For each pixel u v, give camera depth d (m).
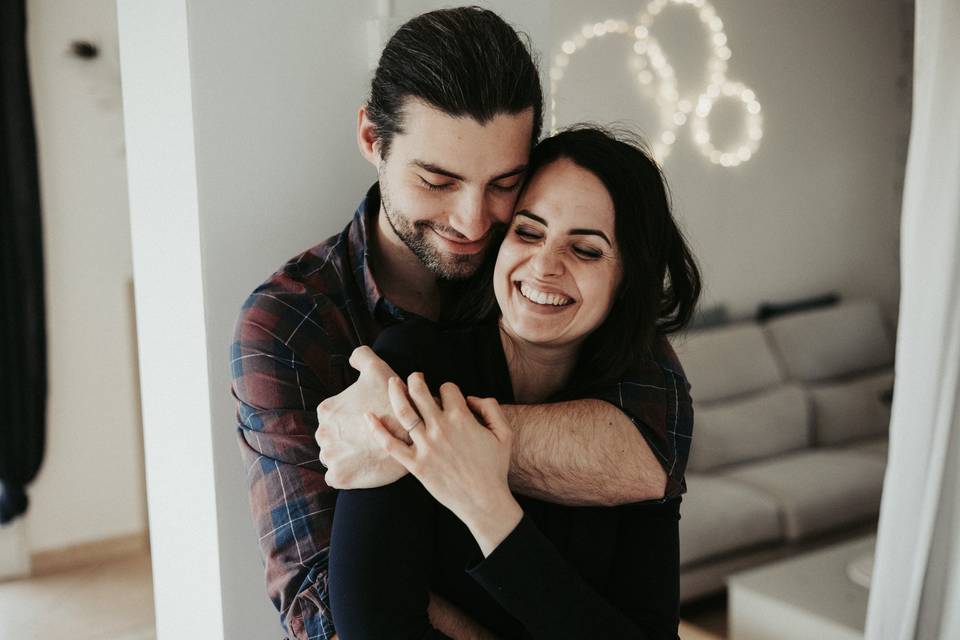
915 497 1.96
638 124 3.97
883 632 2.02
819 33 4.50
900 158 4.91
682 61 4.06
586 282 0.92
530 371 1.01
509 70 0.94
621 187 0.92
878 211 4.88
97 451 4.14
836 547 3.05
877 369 4.51
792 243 4.55
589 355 1.01
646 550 0.99
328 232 1.29
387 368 0.90
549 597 0.85
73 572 4.02
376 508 0.86
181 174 1.21
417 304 1.17
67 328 4.03
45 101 3.89
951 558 1.96
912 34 4.83
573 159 0.92
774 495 3.49
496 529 0.84
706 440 3.75
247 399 1.03
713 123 4.19
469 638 0.92
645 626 0.97
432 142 0.95
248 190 1.22
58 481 4.07
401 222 1.01
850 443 4.17
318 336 1.06
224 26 1.17
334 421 0.88
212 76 1.17
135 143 1.33
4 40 3.74
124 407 4.18
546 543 0.86
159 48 1.22
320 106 1.25
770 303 4.51
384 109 0.99
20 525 3.97
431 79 0.94
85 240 4.03
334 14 1.25
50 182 3.94
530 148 0.98
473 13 0.98
